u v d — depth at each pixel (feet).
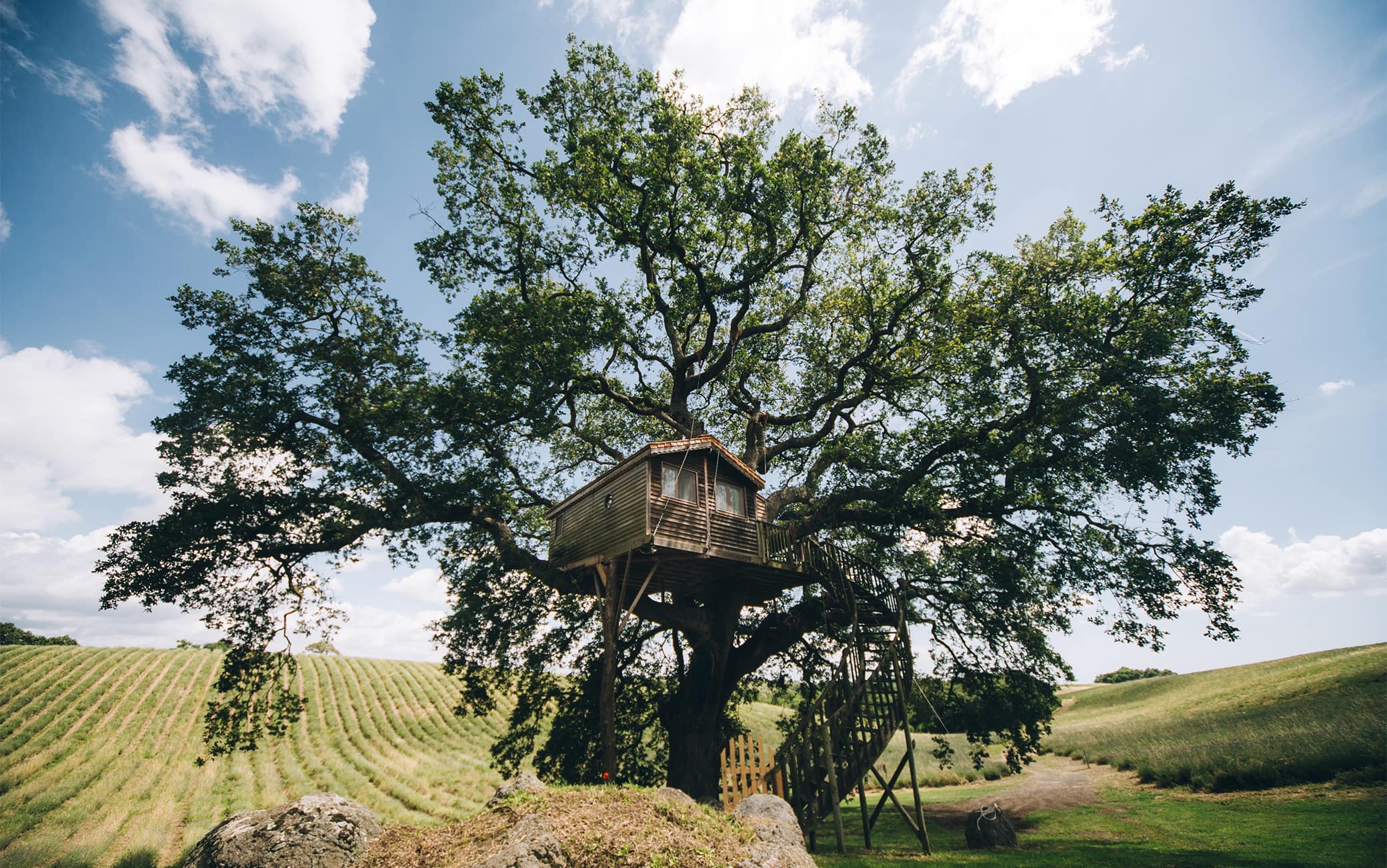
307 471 60.75
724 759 44.62
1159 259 58.59
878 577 66.28
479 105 64.80
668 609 62.90
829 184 69.31
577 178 64.90
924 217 69.00
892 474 66.90
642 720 79.36
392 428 60.08
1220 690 143.64
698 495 58.13
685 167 65.16
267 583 60.29
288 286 61.93
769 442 84.94
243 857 23.94
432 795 96.07
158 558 55.21
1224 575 56.75
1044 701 73.82
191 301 59.82
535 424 65.87
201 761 62.44
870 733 53.16
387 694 164.25
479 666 70.49
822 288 80.53
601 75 68.49
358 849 25.50
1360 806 52.01
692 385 75.41
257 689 58.70
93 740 108.27
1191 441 55.36
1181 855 41.14
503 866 21.04
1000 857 42.24
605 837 23.99
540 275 72.33
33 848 64.08
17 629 242.78
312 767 107.24
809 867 26.27
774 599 73.87
